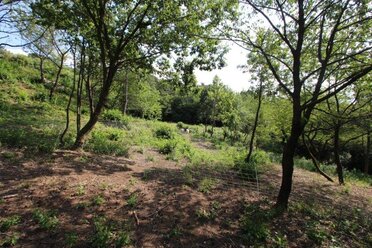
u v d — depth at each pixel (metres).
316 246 5.90
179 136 23.81
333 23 7.67
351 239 6.49
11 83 23.20
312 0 7.42
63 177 7.37
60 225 5.24
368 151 20.50
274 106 17.05
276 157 19.56
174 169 10.55
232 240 5.70
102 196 6.64
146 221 5.93
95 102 26.73
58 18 9.37
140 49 11.23
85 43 10.12
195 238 5.61
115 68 10.54
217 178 9.94
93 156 10.35
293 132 7.35
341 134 15.70
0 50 29.67
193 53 10.98
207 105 40.91
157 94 36.56
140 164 10.90
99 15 9.55
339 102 13.13
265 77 12.97
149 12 10.27
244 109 29.50
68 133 13.36
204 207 7.02
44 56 23.98
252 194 8.61
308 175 14.44
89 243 4.87
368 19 6.99
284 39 7.36
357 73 6.53
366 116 8.59
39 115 17.45
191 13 10.10
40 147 9.47
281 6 7.36
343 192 11.25
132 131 19.75
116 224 5.57
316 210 7.89
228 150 21.25
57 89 27.11
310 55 9.60
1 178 6.66
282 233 6.25
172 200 7.15
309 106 7.10
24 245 4.58
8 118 14.55
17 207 5.57
